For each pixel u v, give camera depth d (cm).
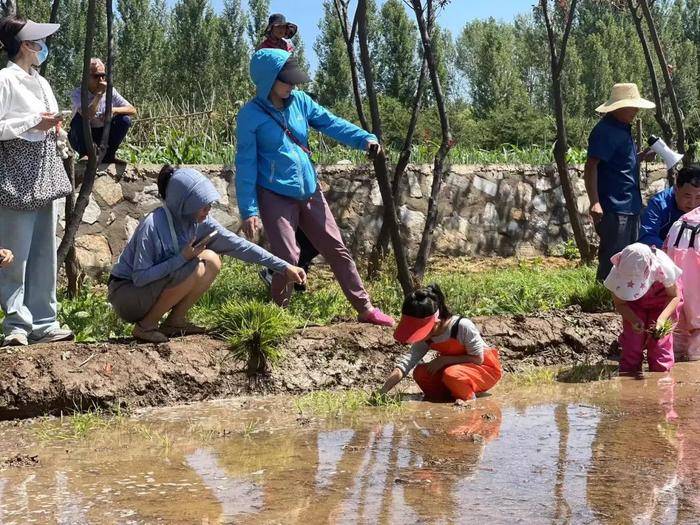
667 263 770
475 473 495
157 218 692
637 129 1526
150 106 1527
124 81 3397
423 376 698
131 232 1107
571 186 1292
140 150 1266
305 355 740
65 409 646
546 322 852
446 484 475
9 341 677
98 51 3359
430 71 979
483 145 2277
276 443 564
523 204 1388
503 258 1358
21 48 678
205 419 631
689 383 736
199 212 689
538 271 1164
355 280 793
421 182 1309
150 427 609
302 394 714
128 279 700
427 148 1469
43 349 668
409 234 1299
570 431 585
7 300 680
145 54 3438
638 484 470
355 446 553
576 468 501
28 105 666
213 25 3672
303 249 970
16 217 670
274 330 718
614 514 425
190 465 518
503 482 477
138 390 668
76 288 930
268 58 767
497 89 4056
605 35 3975
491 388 728
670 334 782
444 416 635
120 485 481
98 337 748
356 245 1262
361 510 436
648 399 679
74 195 942
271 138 771
